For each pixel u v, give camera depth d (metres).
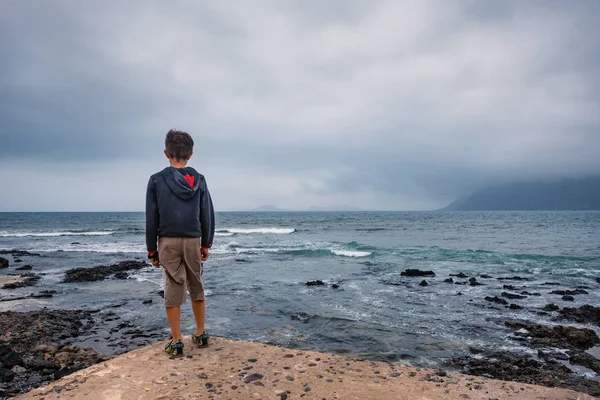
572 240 32.09
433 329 7.88
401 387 3.15
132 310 9.53
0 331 7.50
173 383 3.03
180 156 3.68
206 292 11.48
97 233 40.78
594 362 6.19
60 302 10.52
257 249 24.14
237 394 2.87
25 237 36.00
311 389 3.01
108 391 2.89
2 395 4.91
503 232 43.56
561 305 10.15
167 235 3.52
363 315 8.91
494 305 9.98
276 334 7.53
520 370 5.79
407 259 19.66
